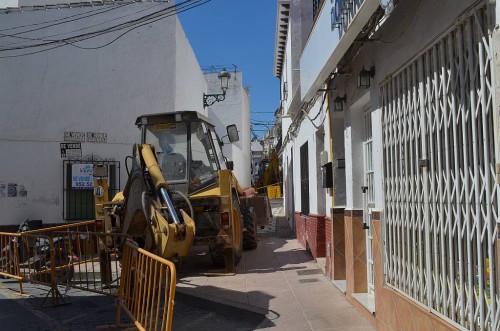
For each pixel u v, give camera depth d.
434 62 4.23
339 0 5.62
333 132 8.22
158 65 15.27
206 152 10.65
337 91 7.88
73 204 14.01
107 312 7.72
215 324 6.83
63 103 14.09
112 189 14.30
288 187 18.89
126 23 14.25
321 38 6.84
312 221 10.91
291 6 13.85
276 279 9.08
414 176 4.78
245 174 32.72
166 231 6.62
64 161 14.00
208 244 9.88
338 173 8.23
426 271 4.47
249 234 12.99
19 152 13.61
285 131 19.45
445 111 4.05
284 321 6.45
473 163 3.64
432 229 4.38
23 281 9.42
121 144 14.62
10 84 13.66
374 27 5.48
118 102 14.69
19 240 9.77
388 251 5.54
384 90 5.63
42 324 7.08
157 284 5.70
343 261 8.20
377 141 5.84
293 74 13.65
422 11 4.43
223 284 8.83
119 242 8.27
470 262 3.67
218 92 30.20
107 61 14.67
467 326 3.77
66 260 8.82
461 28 3.77
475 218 3.62
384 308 5.55
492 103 3.33
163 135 10.79
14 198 13.48
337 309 6.84
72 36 14.32
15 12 13.88
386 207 5.63
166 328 4.75
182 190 10.32
